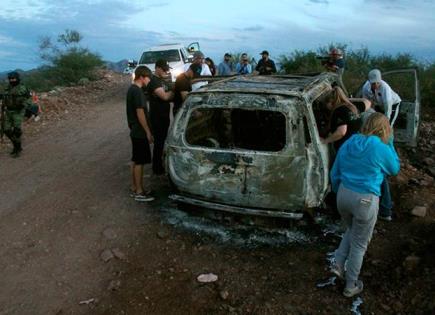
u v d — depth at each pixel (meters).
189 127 5.13
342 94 4.92
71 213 5.83
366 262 4.55
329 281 4.29
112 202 6.12
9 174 7.39
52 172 7.43
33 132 10.31
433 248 4.66
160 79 6.46
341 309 3.91
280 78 6.34
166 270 4.56
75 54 20.50
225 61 13.05
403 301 3.96
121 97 15.93
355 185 3.84
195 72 7.64
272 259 4.68
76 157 8.26
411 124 7.01
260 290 4.20
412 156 7.97
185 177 5.14
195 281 4.37
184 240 5.10
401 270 4.35
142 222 5.54
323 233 5.11
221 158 4.88
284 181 4.69
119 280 4.42
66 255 4.88
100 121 11.54
